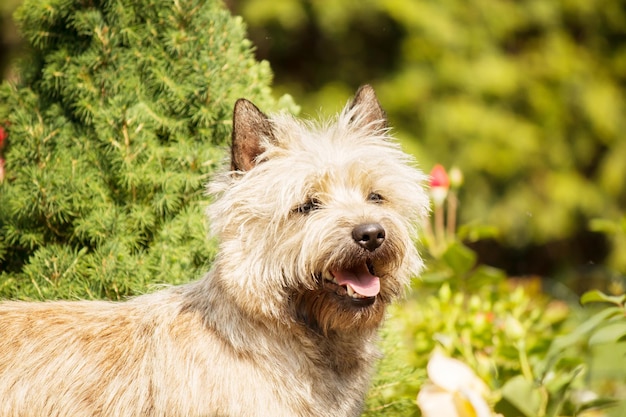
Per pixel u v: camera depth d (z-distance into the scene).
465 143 17.55
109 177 6.70
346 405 5.77
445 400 4.61
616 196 18.77
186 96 6.80
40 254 6.59
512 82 17.94
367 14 17.53
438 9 17.86
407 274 5.87
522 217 17.94
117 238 6.63
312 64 18.28
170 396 5.43
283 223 5.62
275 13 17.33
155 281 6.58
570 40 19.25
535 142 18.03
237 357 5.48
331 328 5.68
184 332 5.58
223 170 6.02
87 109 6.68
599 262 19.05
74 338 5.66
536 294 9.50
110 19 6.76
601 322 6.53
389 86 17.64
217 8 7.11
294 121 6.05
